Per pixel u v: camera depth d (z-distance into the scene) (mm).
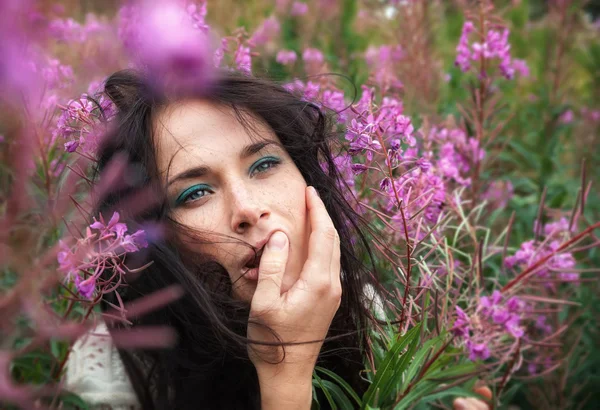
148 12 475
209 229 1221
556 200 2469
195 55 478
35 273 714
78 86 1511
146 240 1196
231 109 1283
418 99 2494
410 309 1353
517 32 4082
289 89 1594
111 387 1562
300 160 1450
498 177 2434
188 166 1227
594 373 2225
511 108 3150
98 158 1375
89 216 1355
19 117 520
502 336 1576
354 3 3479
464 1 2717
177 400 1522
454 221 1907
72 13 2166
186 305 1354
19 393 564
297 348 1198
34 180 1561
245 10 3508
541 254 1631
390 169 1249
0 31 387
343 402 1297
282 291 1238
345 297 1469
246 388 1477
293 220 1267
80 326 722
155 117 1271
